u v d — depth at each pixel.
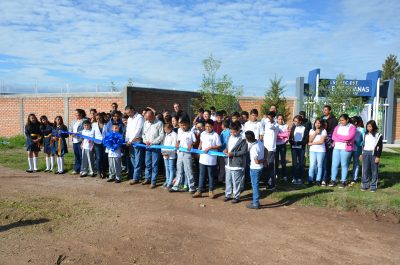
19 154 14.63
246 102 22.98
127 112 9.64
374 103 21.75
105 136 9.72
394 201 7.57
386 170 11.49
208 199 8.06
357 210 7.30
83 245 5.40
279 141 9.94
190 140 8.44
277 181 9.90
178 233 5.93
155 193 8.55
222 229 6.14
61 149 10.77
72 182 9.68
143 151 9.55
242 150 7.67
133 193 8.55
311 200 7.85
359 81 21.55
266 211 7.21
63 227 6.14
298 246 5.48
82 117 10.85
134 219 6.60
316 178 9.60
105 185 9.35
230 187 7.91
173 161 8.87
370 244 5.61
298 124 9.69
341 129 9.06
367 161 8.78
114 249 5.27
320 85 15.28
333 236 5.91
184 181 9.11
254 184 7.38
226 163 8.04
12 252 5.14
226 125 9.04
